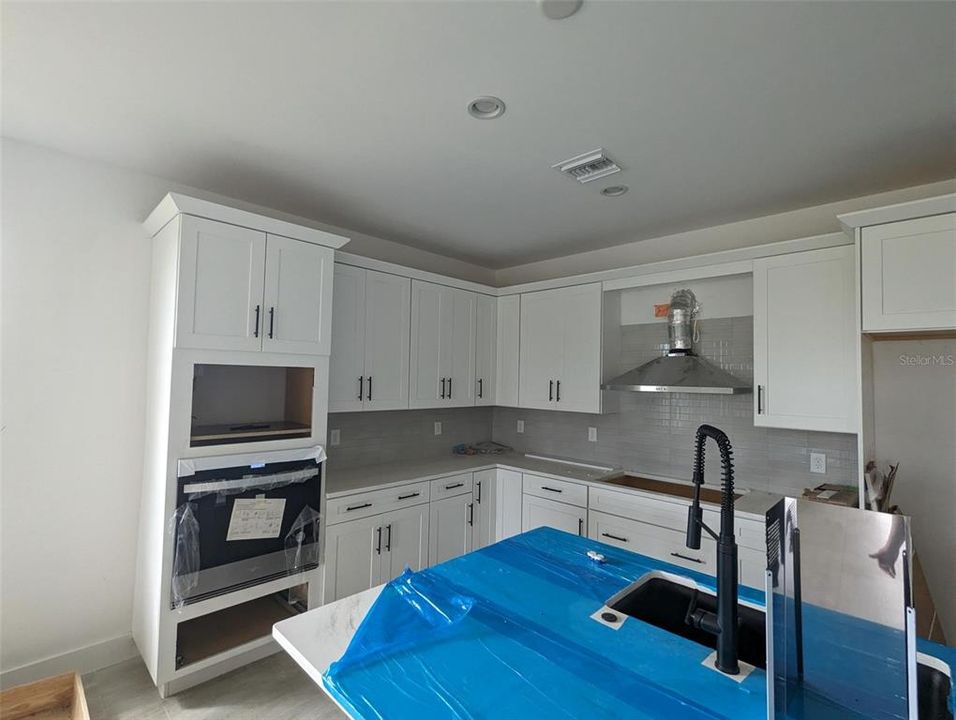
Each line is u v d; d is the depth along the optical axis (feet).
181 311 7.02
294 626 4.09
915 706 2.60
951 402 7.80
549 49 4.97
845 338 7.95
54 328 7.43
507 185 8.49
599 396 11.18
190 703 7.00
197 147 7.25
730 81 5.46
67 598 7.52
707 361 9.87
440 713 3.07
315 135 6.84
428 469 11.27
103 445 7.84
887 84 5.46
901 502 8.14
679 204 9.24
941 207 6.42
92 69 5.40
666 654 3.78
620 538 9.89
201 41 4.92
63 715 6.69
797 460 9.36
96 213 7.79
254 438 7.91
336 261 9.67
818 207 9.21
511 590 4.83
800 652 3.00
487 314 13.09
